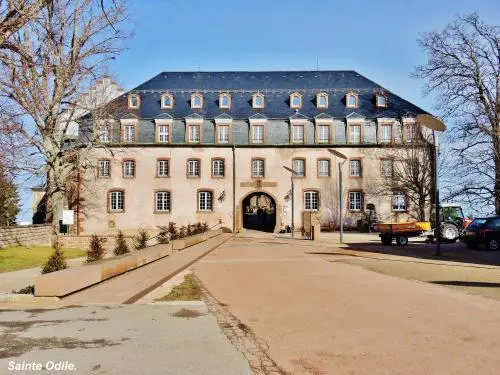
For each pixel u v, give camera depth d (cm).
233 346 699
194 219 5553
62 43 2419
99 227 5497
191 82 6244
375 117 5719
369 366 612
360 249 2805
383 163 5612
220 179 5600
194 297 1127
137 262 1669
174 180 5578
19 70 1762
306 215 4562
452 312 942
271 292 1200
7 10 1181
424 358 644
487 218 2855
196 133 5675
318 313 940
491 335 763
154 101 5912
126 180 5553
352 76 6412
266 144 5634
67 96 3569
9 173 3331
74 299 1059
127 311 945
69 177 4019
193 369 592
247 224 6731
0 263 2236
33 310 945
